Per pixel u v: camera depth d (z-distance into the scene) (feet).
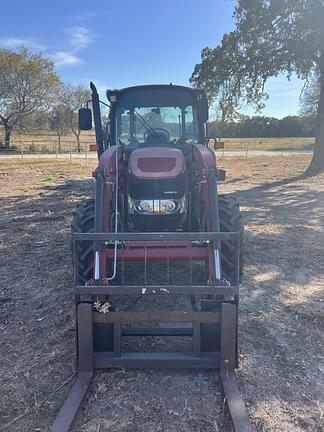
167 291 9.68
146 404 8.77
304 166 68.95
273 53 52.47
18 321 12.51
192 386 9.34
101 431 8.03
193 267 16.14
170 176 12.35
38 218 26.73
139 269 16.02
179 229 12.86
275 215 28.02
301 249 19.76
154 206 12.30
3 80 112.16
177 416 8.42
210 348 9.93
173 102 15.74
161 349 10.80
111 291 9.67
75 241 9.83
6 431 8.10
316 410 8.62
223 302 9.70
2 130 122.01
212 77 55.01
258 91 55.42
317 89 102.06
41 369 10.07
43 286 15.15
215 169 12.08
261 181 48.60
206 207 11.55
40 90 115.75
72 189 41.55
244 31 52.11
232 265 12.87
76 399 8.66
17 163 73.20
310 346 11.05
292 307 13.35
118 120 15.80
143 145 15.53
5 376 9.83
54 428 7.84
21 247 20.16
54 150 115.24
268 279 15.85
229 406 8.41
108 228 11.28
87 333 9.56
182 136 15.92
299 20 49.49
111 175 12.06
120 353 9.85
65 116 126.00
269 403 8.81
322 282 15.62
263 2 49.75
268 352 10.76
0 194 37.96
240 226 13.65
